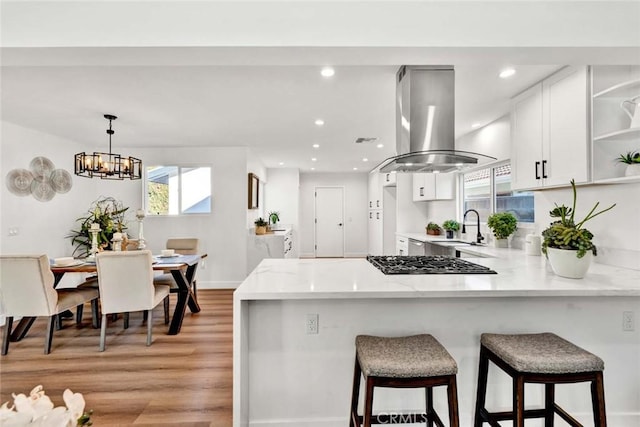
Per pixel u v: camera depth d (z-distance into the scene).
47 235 4.32
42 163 4.25
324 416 1.85
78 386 2.32
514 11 1.62
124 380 2.40
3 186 3.74
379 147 5.19
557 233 1.88
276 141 4.83
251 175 5.46
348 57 1.72
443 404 1.88
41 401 0.57
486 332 1.86
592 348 1.85
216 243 5.29
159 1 1.59
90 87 2.74
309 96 2.97
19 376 2.46
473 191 4.45
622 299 1.85
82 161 3.42
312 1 1.61
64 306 3.00
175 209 5.30
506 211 3.69
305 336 1.84
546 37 1.61
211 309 4.18
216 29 1.59
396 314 1.86
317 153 5.75
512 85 2.64
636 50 1.65
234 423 1.58
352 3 1.61
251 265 5.36
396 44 1.60
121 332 3.39
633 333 1.85
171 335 3.30
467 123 3.79
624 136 2.00
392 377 1.35
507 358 1.44
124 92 2.85
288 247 6.46
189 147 5.25
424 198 5.21
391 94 2.92
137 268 2.96
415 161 2.24
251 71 2.44
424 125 2.23
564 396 1.87
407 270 1.98
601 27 1.62
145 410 2.04
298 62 1.77
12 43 1.54
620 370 1.84
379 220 7.60
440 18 1.61
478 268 2.04
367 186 8.80
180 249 4.53
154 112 3.41
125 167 3.75
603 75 2.10
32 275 2.78
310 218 8.80
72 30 1.56
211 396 2.19
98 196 5.23
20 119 3.65
